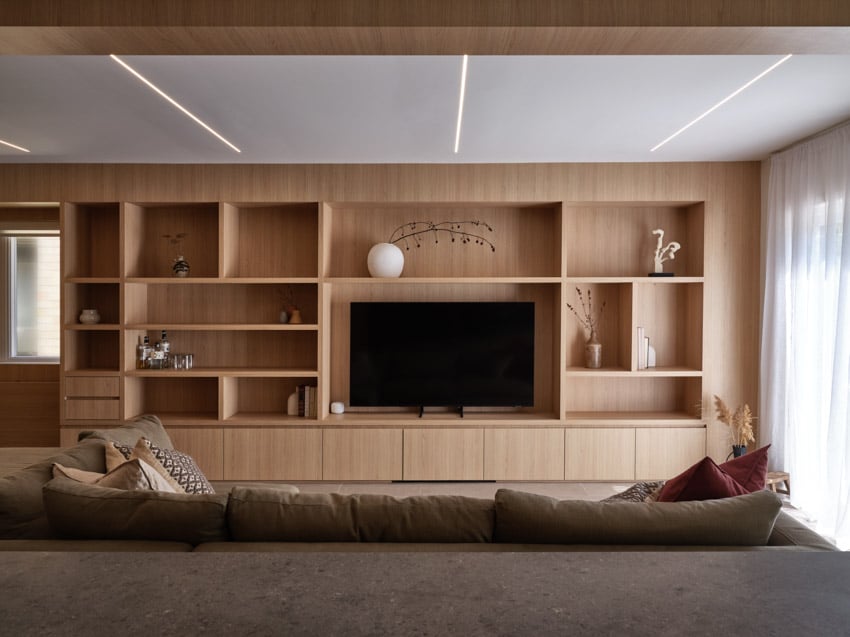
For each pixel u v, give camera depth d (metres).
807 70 3.14
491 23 2.06
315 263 5.65
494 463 5.26
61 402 5.27
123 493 2.10
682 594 1.01
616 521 1.97
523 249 5.65
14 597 0.99
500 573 1.09
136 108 3.75
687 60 3.00
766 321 4.98
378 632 0.88
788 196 4.73
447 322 5.54
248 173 5.25
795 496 4.63
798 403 4.57
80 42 2.21
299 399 5.46
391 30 2.10
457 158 5.07
